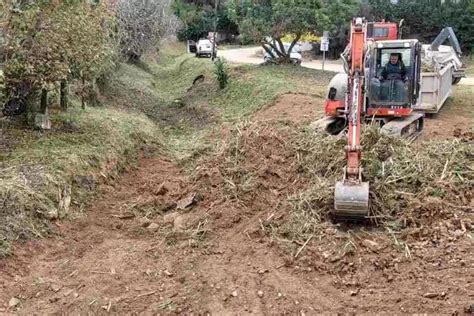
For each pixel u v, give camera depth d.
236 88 19.95
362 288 6.36
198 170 10.13
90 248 7.54
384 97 11.20
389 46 10.99
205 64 27.58
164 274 6.81
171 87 25.98
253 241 7.53
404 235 7.32
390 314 5.80
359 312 5.90
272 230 7.68
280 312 5.96
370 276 6.57
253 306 6.09
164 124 17.28
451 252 6.87
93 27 11.57
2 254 6.84
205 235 7.82
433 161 8.89
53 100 13.16
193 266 6.98
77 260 7.17
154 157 12.43
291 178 9.16
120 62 24.52
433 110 14.39
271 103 16.58
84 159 9.79
